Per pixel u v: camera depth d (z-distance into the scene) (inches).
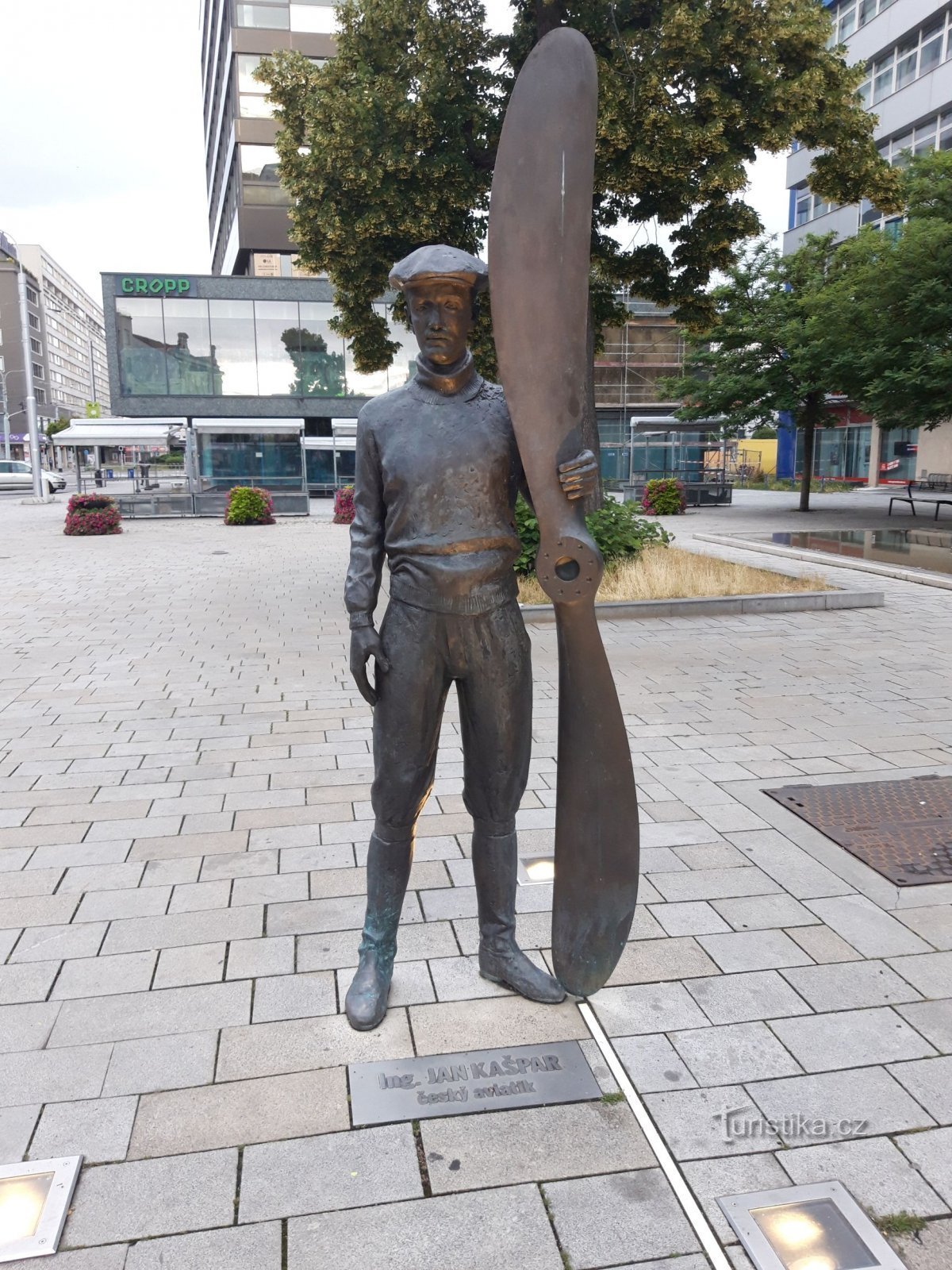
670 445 1157.7
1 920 140.4
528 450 97.5
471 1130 97.2
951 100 1053.2
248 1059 108.6
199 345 1195.3
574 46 89.7
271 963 128.9
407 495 103.0
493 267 95.2
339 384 1235.2
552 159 91.4
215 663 308.3
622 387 1574.8
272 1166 92.4
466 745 113.8
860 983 123.6
